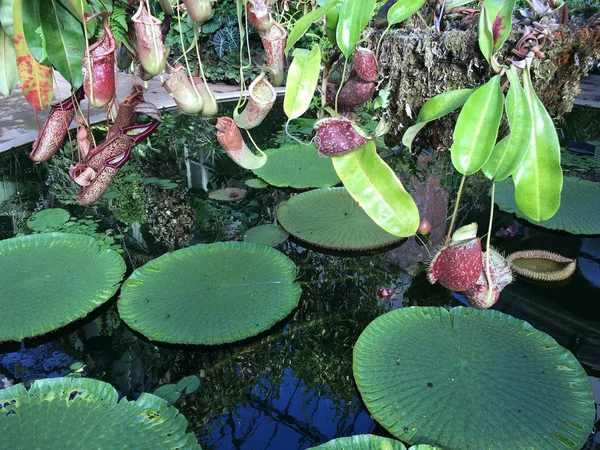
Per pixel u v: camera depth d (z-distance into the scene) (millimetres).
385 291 2111
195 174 3352
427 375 1591
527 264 2215
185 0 821
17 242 2418
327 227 2541
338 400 1605
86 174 1004
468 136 772
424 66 1409
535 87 1370
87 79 837
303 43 4473
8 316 1901
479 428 1397
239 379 1707
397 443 1318
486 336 1761
